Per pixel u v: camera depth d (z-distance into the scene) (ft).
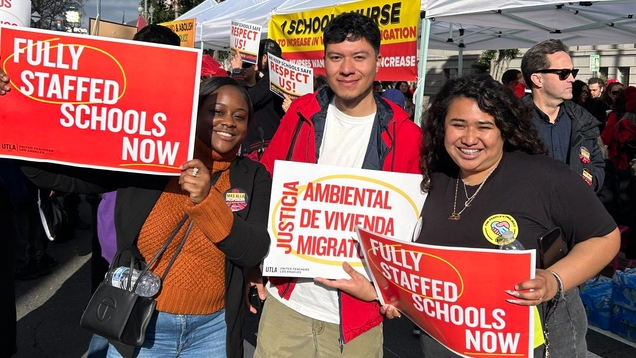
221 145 6.79
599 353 13.01
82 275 18.51
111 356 6.81
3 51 6.06
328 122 8.07
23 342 13.33
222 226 6.00
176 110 6.22
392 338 13.92
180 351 6.86
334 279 7.40
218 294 6.91
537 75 11.09
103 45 6.11
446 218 6.66
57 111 6.17
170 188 6.70
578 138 11.00
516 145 6.47
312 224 7.30
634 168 18.26
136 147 6.25
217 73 14.43
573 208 6.01
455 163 6.97
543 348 6.19
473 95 6.19
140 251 6.75
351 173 7.29
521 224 6.11
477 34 31.40
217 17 34.14
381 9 17.37
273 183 7.16
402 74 16.90
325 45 7.61
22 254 18.21
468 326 6.03
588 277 5.88
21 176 9.50
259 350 8.29
